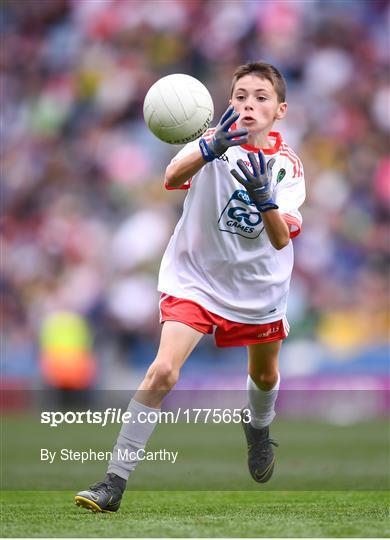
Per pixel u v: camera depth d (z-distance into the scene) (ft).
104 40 237.04
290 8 215.92
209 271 57.88
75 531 46.85
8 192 230.27
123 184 207.51
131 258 185.98
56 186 221.87
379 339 170.30
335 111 202.49
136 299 179.32
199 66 221.87
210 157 53.06
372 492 69.21
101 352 176.96
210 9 224.12
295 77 210.18
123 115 223.51
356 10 216.74
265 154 57.41
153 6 231.50
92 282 189.06
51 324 169.48
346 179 191.72
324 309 172.35
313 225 181.98
